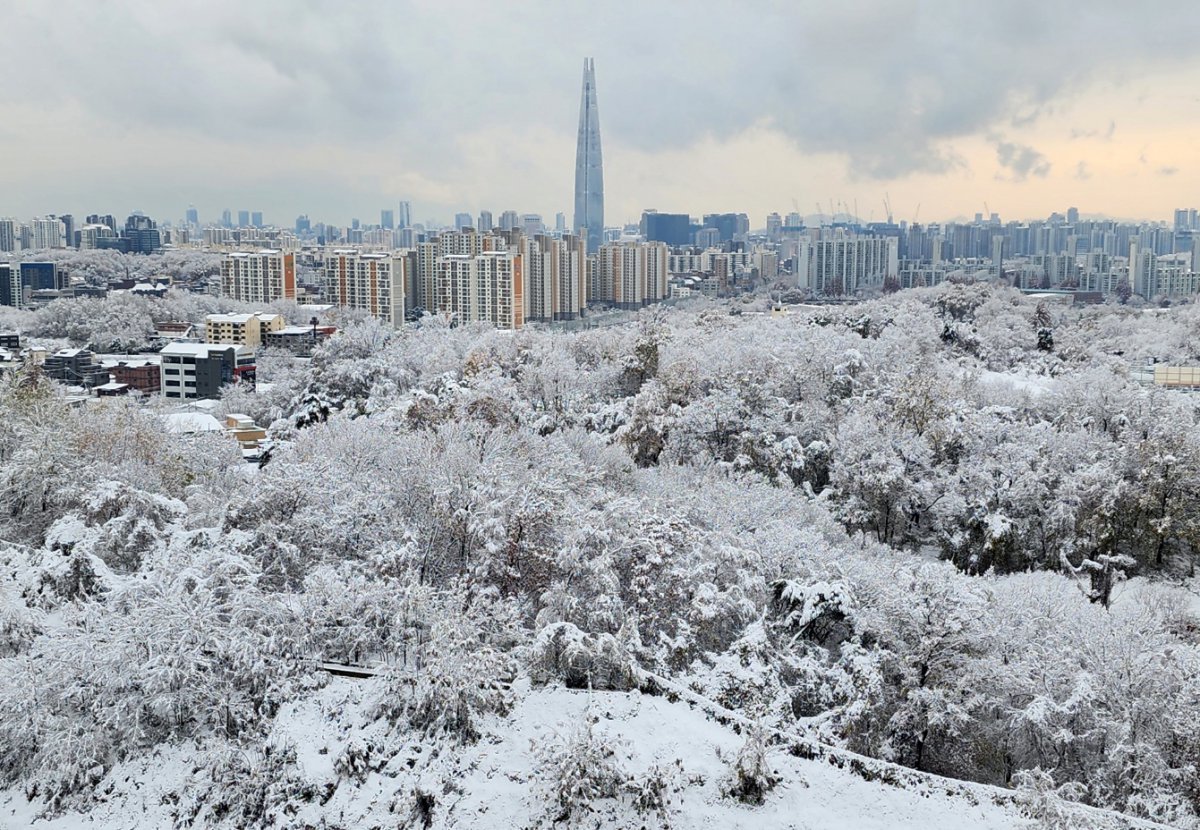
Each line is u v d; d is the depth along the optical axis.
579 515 34.69
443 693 23.19
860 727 27.62
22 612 26.59
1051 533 50.97
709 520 40.97
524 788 21.56
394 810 21.30
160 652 23.70
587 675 25.33
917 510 54.62
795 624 33.00
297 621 27.17
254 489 35.41
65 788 22.11
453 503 34.59
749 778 21.12
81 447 41.62
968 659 28.55
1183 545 52.97
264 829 21.19
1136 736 26.61
